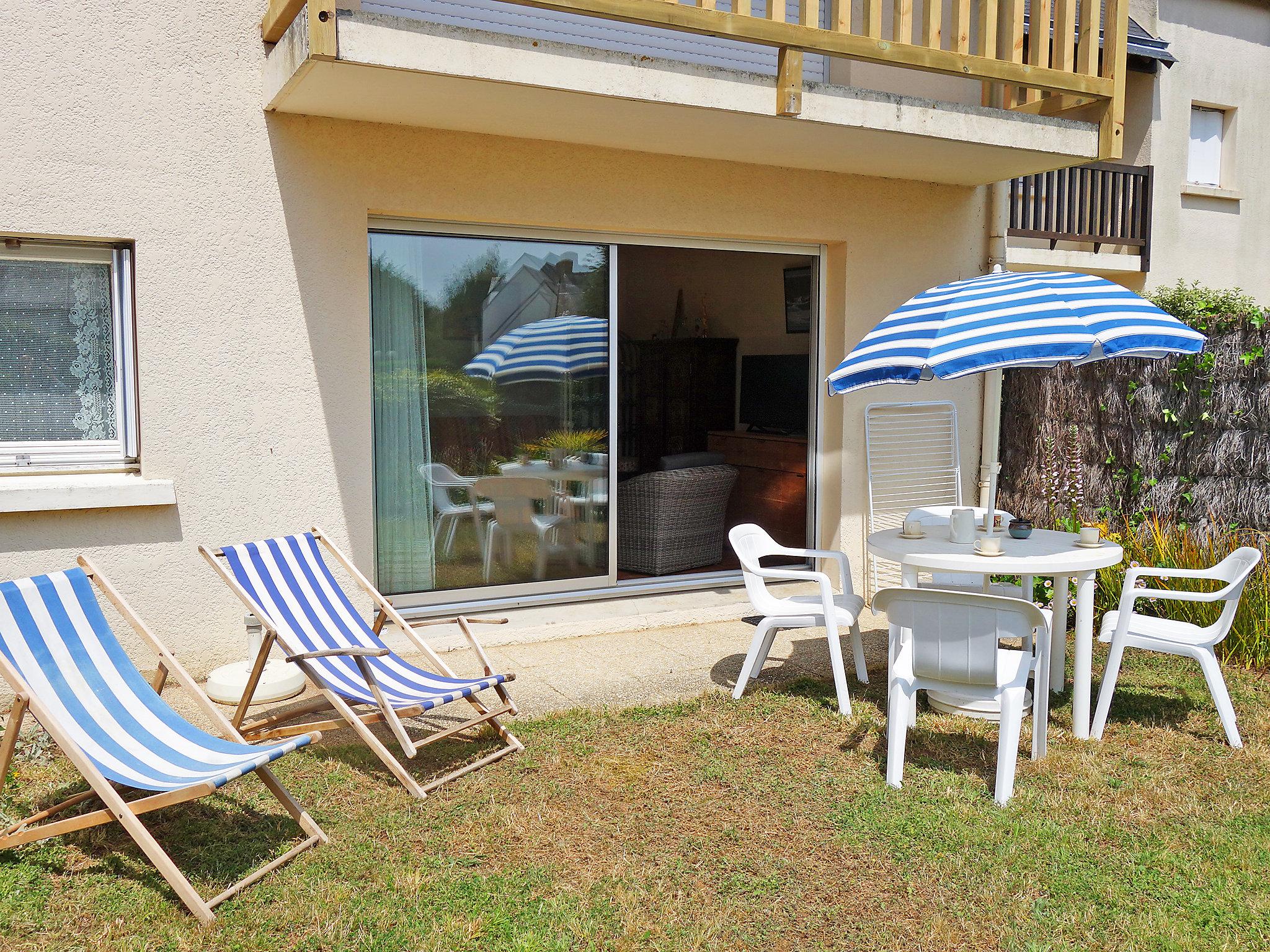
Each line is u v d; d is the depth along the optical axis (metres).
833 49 5.42
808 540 7.59
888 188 7.19
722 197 6.58
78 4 4.91
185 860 3.45
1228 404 7.11
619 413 10.19
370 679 3.95
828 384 4.87
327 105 5.21
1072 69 6.44
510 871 3.42
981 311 4.60
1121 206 10.03
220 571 4.25
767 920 3.16
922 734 4.72
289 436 5.55
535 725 4.75
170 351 5.24
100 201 5.02
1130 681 5.59
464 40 4.60
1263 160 11.45
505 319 6.30
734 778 4.20
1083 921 3.17
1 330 5.15
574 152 6.10
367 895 3.24
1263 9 11.29
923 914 3.21
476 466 6.31
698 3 5.09
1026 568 4.49
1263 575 6.21
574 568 6.72
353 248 5.60
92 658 3.63
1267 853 3.60
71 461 5.31
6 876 3.30
